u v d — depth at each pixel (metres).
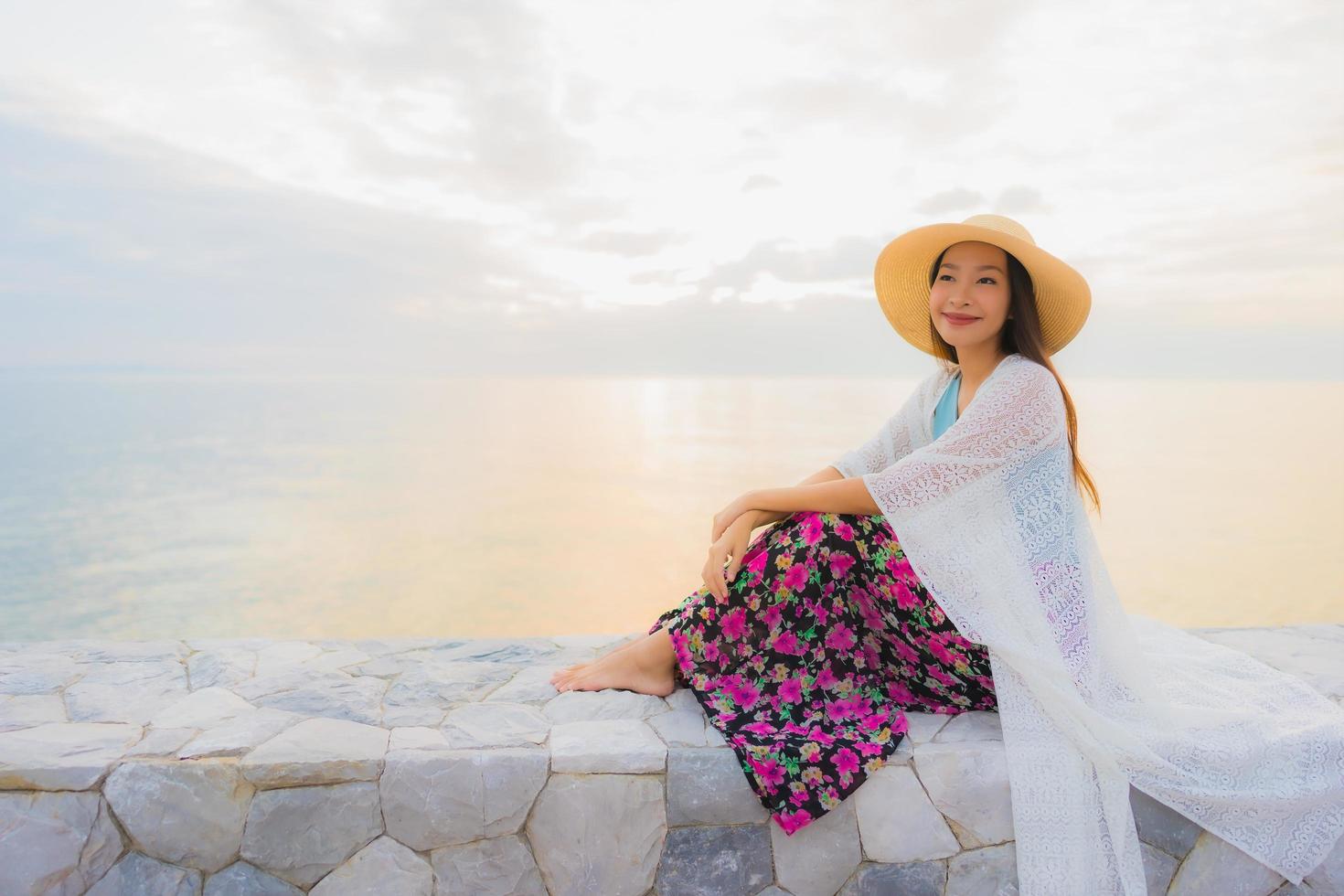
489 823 1.61
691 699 1.90
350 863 1.59
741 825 1.63
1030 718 1.62
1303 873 1.58
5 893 1.52
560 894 1.62
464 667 2.16
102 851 1.55
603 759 1.62
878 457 2.09
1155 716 1.62
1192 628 2.53
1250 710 1.69
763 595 1.80
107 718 1.78
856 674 1.82
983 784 1.64
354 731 1.72
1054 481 1.69
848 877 1.64
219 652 2.25
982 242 1.78
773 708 1.76
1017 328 1.80
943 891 1.64
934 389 2.04
